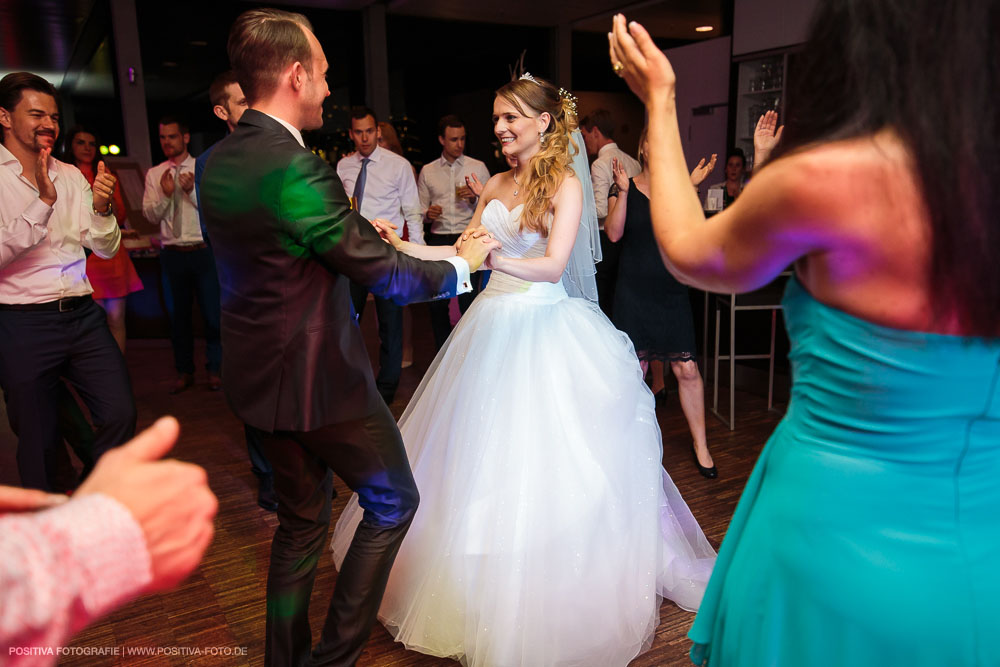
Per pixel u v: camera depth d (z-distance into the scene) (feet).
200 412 14.29
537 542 6.31
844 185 2.33
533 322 7.19
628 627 6.56
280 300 5.05
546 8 28.96
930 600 2.56
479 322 7.37
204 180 5.16
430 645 6.54
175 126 14.66
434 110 35.12
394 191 14.30
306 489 5.70
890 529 2.60
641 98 3.01
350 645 5.72
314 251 4.91
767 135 6.79
